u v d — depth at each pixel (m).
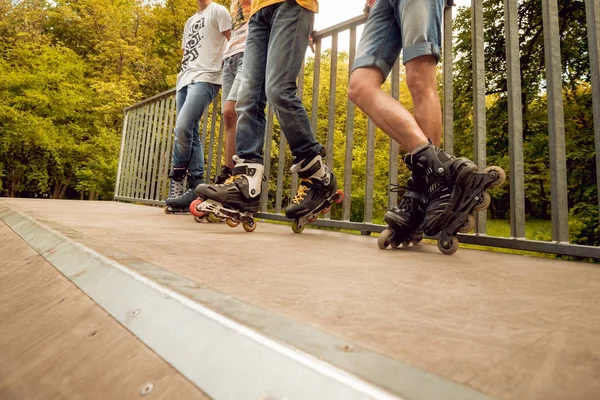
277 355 0.32
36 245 0.92
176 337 0.38
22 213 1.60
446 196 1.16
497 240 1.44
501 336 0.43
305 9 1.71
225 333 0.37
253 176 1.76
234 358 0.33
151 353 0.36
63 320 0.48
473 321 0.49
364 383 0.27
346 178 2.11
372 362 0.31
